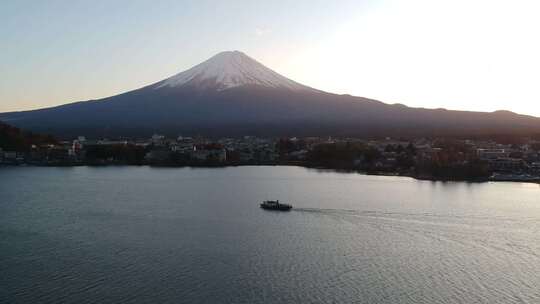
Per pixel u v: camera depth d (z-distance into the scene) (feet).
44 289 273.13
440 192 592.60
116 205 489.26
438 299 265.95
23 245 348.18
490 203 514.68
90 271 299.17
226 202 510.99
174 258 322.96
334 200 526.57
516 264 319.47
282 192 581.94
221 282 284.61
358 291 274.36
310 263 316.81
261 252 337.52
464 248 351.46
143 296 265.54
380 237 377.09
